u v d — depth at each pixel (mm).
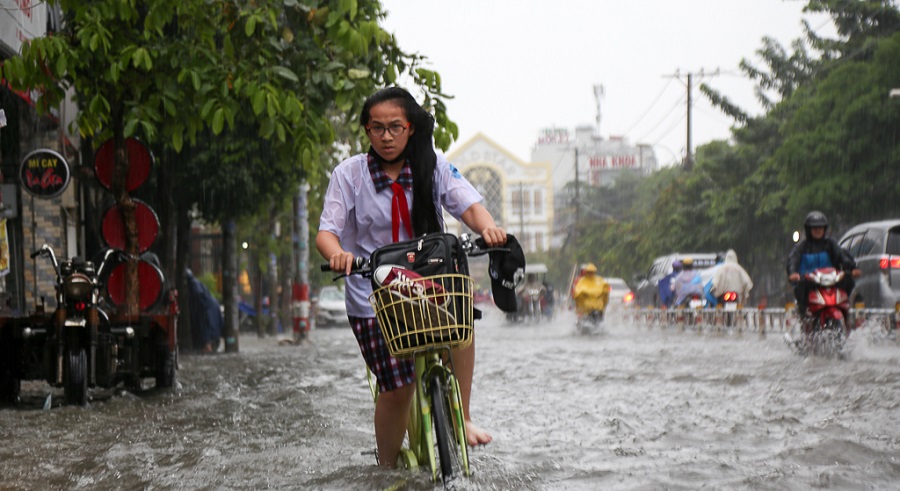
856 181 54438
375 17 18688
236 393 17391
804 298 22344
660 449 9953
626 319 51688
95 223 31875
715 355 23328
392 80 18328
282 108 17812
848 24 64250
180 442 11398
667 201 89500
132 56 16797
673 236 81750
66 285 15203
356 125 19172
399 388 8336
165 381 18016
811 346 22219
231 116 17469
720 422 11734
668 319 44281
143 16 22312
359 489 8062
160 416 14039
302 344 39750
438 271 7539
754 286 75625
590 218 150125
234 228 35938
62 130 27328
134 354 17438
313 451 10414
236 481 8805
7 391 16281
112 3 17000
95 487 8727
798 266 22703
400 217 8219
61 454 10648
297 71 18375
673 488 7945
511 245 7801
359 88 18141
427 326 7410
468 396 8570
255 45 17891
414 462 8609
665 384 16531
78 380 15258
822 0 63469
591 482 8266
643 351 25719
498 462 9188
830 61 64188
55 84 17859
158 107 18453
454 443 7902
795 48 70688
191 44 17875
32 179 21562
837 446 9539
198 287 36219
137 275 18328
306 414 13797
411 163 8258
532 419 12523
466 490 7680
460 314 7527
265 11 17641
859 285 31047
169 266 31734
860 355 22328
